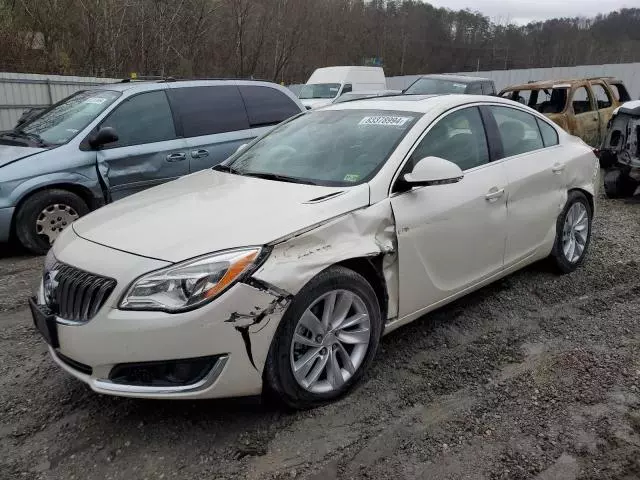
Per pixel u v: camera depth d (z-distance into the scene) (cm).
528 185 436
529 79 2598
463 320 423
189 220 306
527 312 438
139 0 2083
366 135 385
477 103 428
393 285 341
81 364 280
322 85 1867
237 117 741
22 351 384
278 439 286
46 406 318
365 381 339
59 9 1847
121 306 266
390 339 394
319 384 310
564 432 291
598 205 810
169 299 263
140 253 279
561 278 502
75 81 1467
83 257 290
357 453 276
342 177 352
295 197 326
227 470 265
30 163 595
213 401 318
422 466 267
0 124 1368
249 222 295
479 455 275
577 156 502
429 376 346
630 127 796
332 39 3478
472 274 396
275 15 2723
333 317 310
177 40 2250
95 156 626
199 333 262
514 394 326
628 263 544
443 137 388
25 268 565
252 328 272
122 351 264
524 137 462
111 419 304
